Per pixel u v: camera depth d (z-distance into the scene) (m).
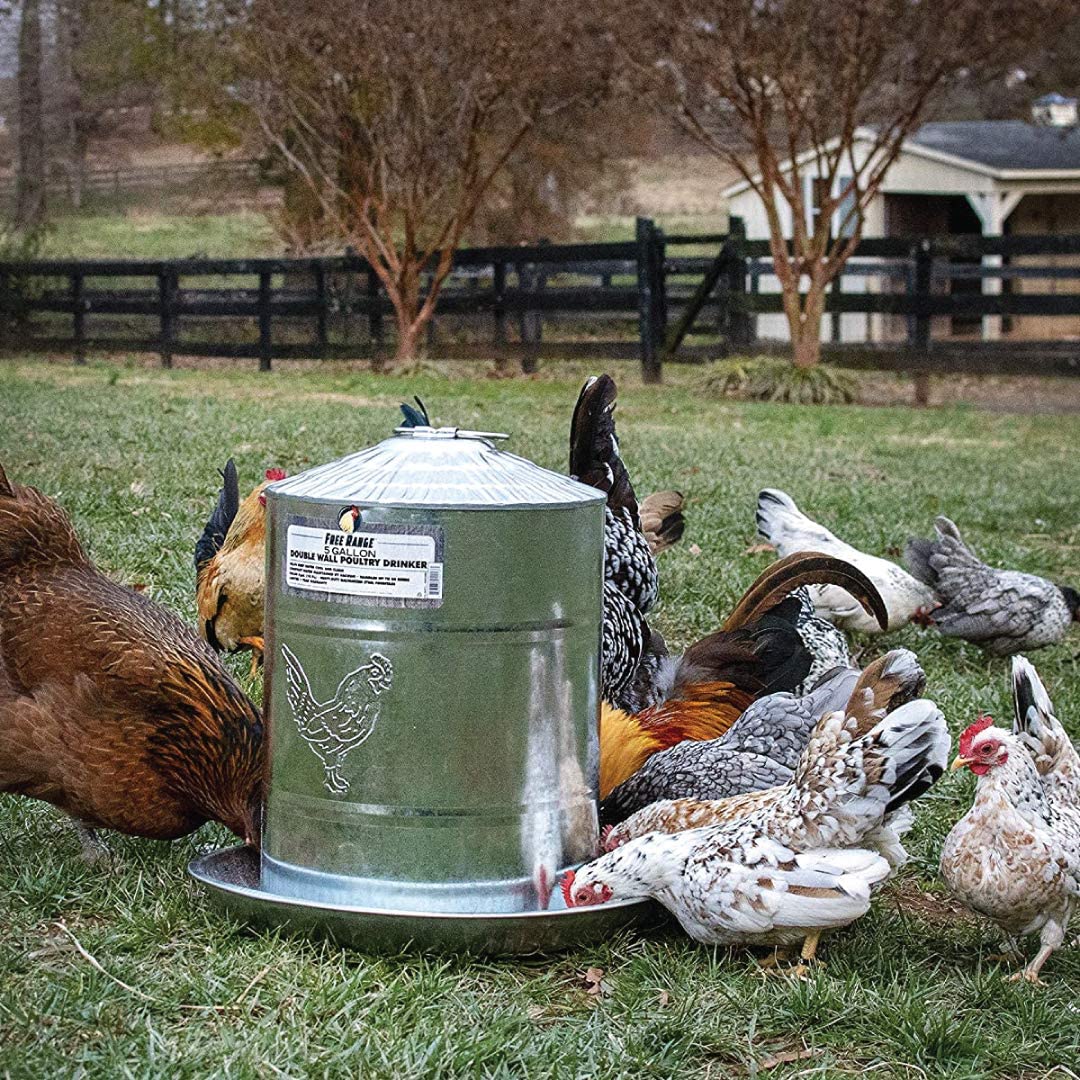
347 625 3.79
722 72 18.89
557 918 3.84
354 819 3.86
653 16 18.72
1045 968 4.19
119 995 3.58
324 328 22.83
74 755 4.12
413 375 21.25
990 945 4.32
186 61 27.09
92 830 4.46
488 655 3.80
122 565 7.51
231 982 3.69
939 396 22.20
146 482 9.91
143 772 4.18
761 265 21.39
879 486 11.83
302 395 17.81
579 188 33.19
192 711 4.17
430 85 20.91
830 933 4.24
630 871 3.96
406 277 21.73
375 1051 3.39
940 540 7.49
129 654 4.12
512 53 20.27
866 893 3.76
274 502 3.93
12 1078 3.16
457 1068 3.36
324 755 3.86
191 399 16.53
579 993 3.82
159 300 23.91
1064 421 18.06
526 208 31.53
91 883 4.25
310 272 22.77
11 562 4.27
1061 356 19.89
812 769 3.86
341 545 3.76
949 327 32.03
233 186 35.47
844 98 18.98
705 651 5.27
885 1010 3.73
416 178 21.23
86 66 32.75
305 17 20.53
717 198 50.56
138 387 18.44
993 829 3.99
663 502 7.39
